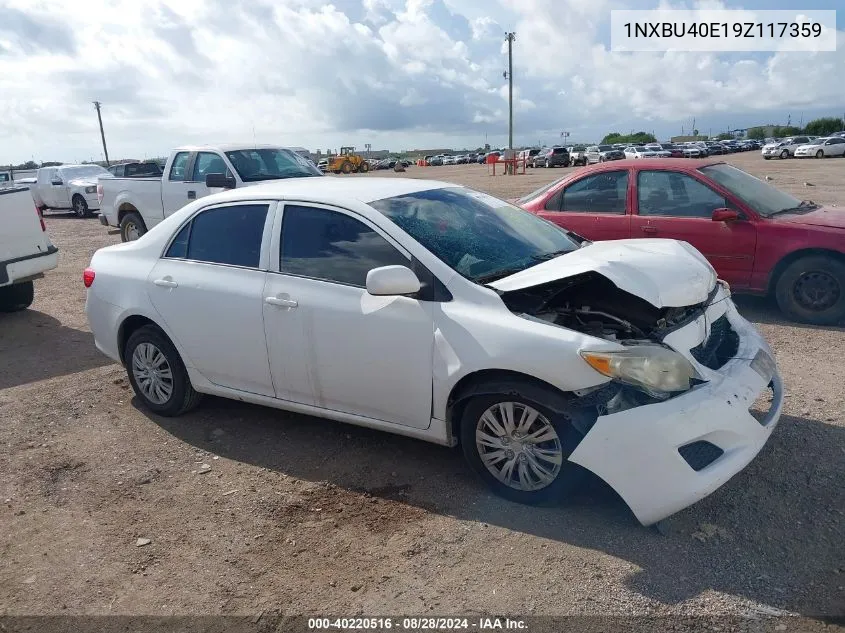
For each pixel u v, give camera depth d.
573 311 3.89
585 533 3.38
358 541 3.46
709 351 3.73
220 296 4.46
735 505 3.54
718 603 2.86
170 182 11.44
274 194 4.45
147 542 3.55
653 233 7.27
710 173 7.19
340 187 4.47
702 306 3.88
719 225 6.93
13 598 3.17
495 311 3.56
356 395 4.02
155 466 4.35
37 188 21.88
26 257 7.90
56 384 5.91
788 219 6.70
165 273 4.79
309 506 3.80
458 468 4.10
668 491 3.14
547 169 49.16
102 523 3.74
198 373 4.73
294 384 4.27
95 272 5.23
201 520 3.73
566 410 3.34
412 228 3.97
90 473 4.30
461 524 3.53
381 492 3.90
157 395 5.04
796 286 6.70
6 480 4.25
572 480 3.47
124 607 3.07
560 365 3.30
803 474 3.79
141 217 12.16
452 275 3.72
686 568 3.08
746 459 3.29
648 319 3.85
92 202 20.48
